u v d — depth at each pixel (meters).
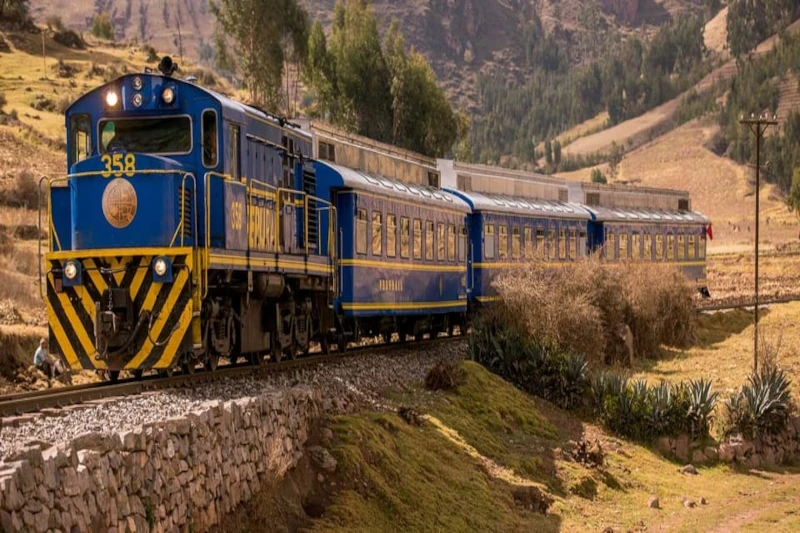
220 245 33.00
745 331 88.31
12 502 15.70
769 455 57.34
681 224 101.31
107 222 31.33
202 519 23.09
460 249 63.44
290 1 145.00
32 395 28.86
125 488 19.58
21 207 89.44
